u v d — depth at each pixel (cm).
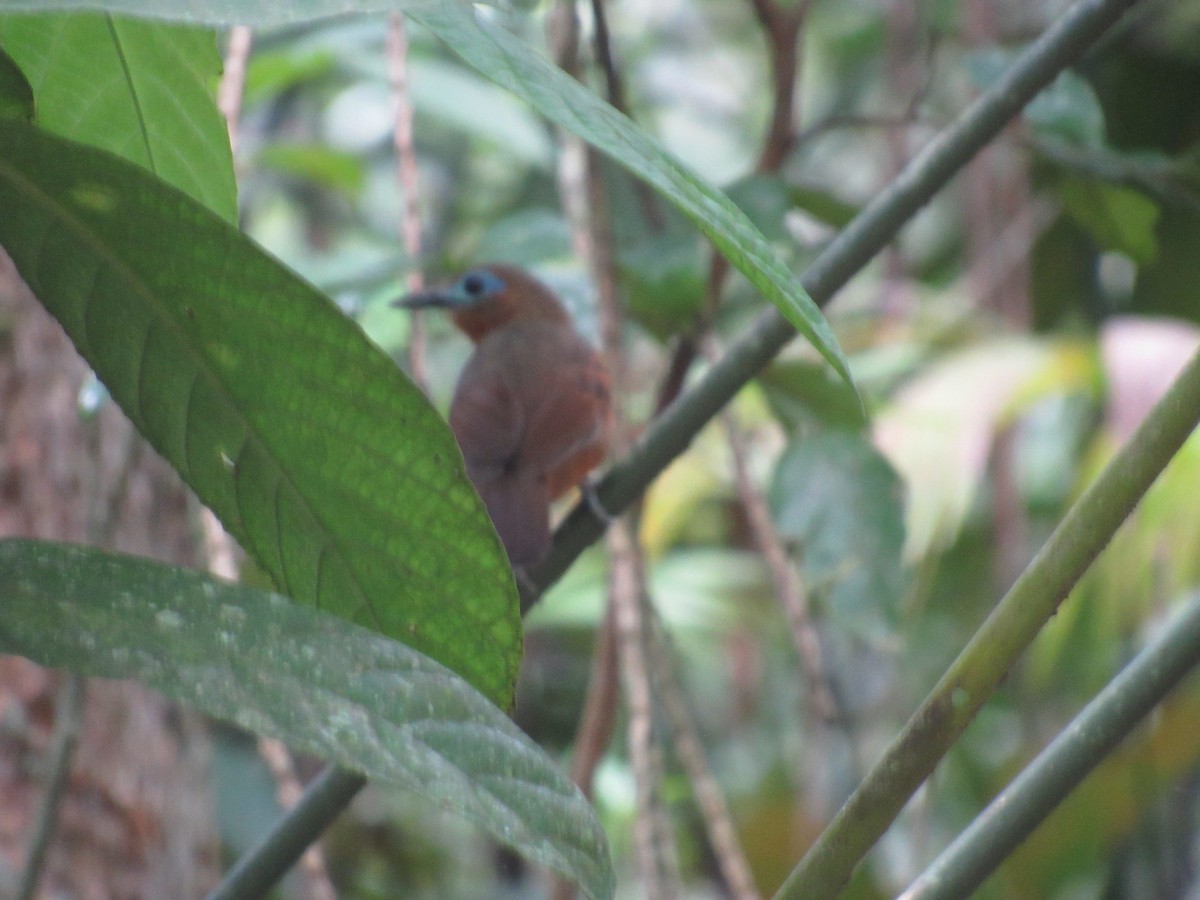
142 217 283
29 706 784
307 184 1371
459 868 1188
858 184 1422
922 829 816
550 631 1260
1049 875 959
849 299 1240
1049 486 1096
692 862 1095
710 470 1079
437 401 1187
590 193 625
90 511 555
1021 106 480
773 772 1147
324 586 332
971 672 311
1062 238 1148
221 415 311
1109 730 327
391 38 719
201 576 259
